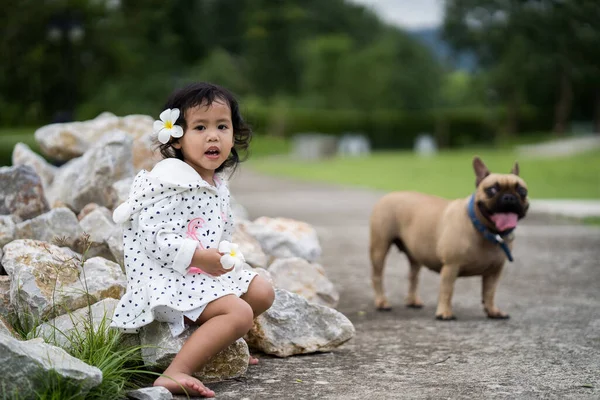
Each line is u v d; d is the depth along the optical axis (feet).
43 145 21.16
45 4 71.15
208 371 11.05
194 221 10.98
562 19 148.87
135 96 121.80
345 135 171.73
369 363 12.36
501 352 13.19
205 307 10.53
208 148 11.14
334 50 193.47
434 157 115.65
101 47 83.82
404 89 202.49
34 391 8.86
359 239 30.27
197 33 191.42
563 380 11.33
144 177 11.05
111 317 11.53
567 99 165.48
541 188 53.62
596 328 15.17
